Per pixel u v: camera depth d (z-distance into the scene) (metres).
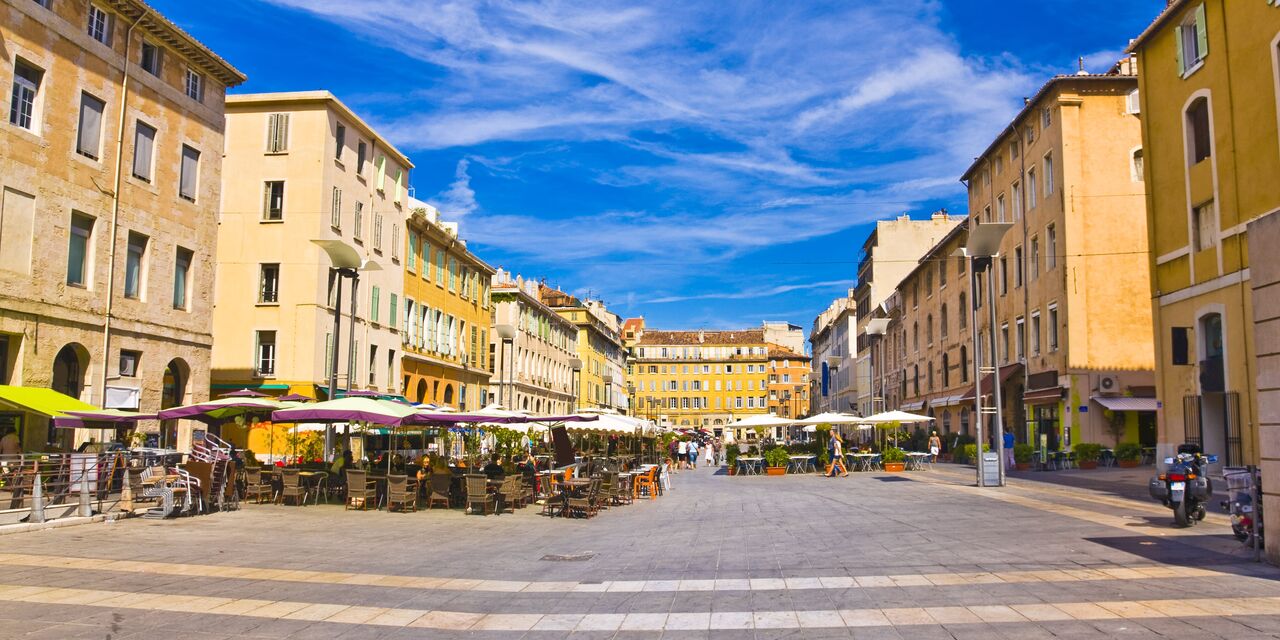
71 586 9.98
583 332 85.06
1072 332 33.50
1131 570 10.02
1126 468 31.14
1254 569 9.92
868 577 10.03
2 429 20.47
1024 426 39.91
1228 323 21.27
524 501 22.39
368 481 22.81
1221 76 21.69
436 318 47.69
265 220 34.38
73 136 22.28
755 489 27.75
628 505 22.95
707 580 10.20
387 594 9.56
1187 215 23.34
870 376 72.12
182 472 19.06
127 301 24.11
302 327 33.69
